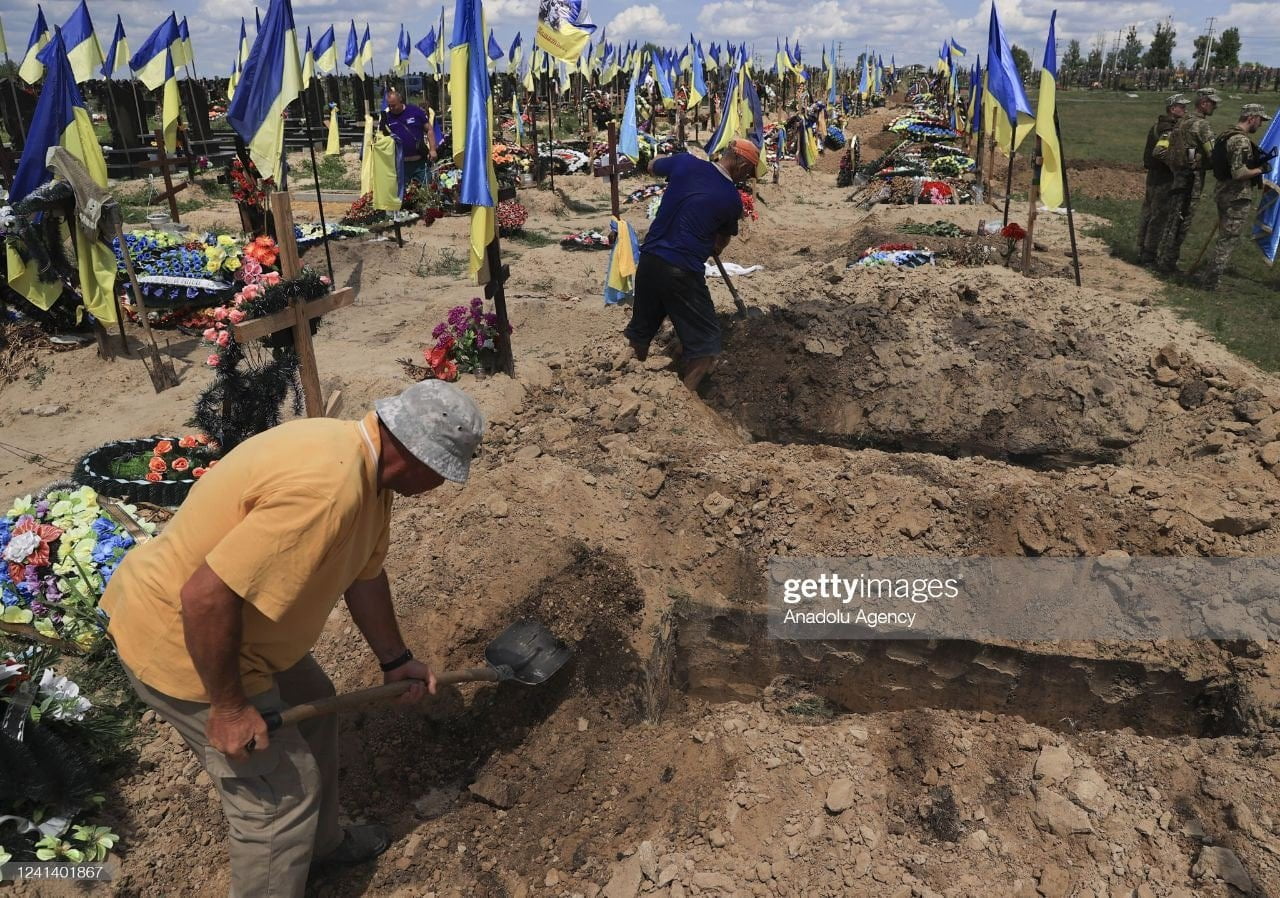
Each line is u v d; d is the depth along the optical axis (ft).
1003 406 20.13
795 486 15.05
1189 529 13.74
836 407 21.24
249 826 7.91
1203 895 9.18
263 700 7.91
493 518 14.69
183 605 6.78
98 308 23.24
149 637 7.43
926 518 14.35
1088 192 52.60
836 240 40.93
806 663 13.80
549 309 28.58
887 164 58.18
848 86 156.66
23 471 18.45
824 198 57.62
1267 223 28.89
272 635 7.63
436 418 7.25
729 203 19.22
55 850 9.27
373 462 7.36
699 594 14.05
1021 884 9.40
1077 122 107.34
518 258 36.27
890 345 21.35
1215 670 12.23
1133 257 34.91
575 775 11.26
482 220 19.70
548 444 17.53
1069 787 10.59
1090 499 14.42
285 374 16.17
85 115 22.16
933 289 22.57
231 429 16.02
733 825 10.27
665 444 16.67
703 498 15.23
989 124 46.42
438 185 43.57
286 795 7.95
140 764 10.66
